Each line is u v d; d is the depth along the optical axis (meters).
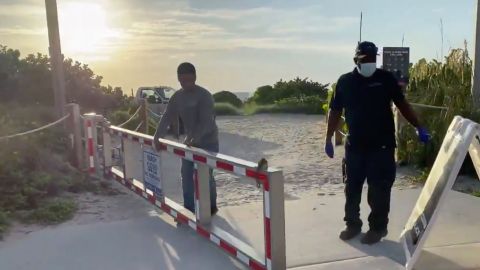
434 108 8.44
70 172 7.90
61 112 9.30
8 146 7.11
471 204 6.00
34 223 5.59
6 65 15.20
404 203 6.17
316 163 9.50
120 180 7.11
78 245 4.84
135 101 17.62
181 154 4.93
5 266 4.36
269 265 3.64
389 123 4.55
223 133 15.91
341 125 10.81
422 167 8.20
